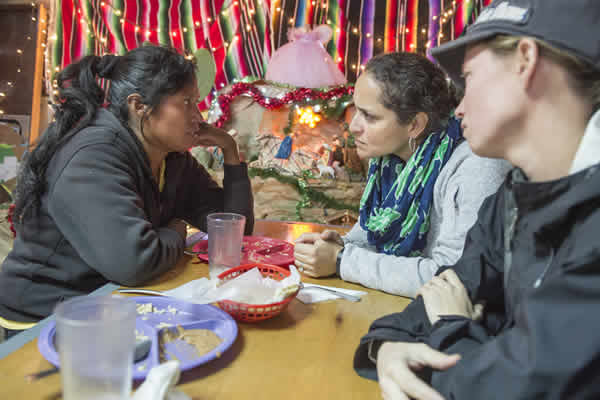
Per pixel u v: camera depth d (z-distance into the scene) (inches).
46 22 145.4
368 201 55.7
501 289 29.8
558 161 22.0
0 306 43.7
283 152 140.4
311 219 141.9
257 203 143.0
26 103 146.6
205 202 61.6
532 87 21.3
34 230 42.3
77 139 42.7
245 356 26.0
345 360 26.1
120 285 38.8
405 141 48.0
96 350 16.0
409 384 21.1
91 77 47.1
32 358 24.2
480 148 24.2
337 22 138.3
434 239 47.8
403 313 27.8
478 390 18.3
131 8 142.6
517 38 21.2
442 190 44.9
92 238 39.1
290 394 22.3
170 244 41.8
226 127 144.8
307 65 124.7
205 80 79.4
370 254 41.4
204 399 21.4
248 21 142.2
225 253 37.9
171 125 46.7
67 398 16.3
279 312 30.9
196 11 142.7
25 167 42.3
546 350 16.4
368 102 46.0
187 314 31.0
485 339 23.2
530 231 22.8
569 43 19.5
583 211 19.6
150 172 47.4
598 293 16.3
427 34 133.8
